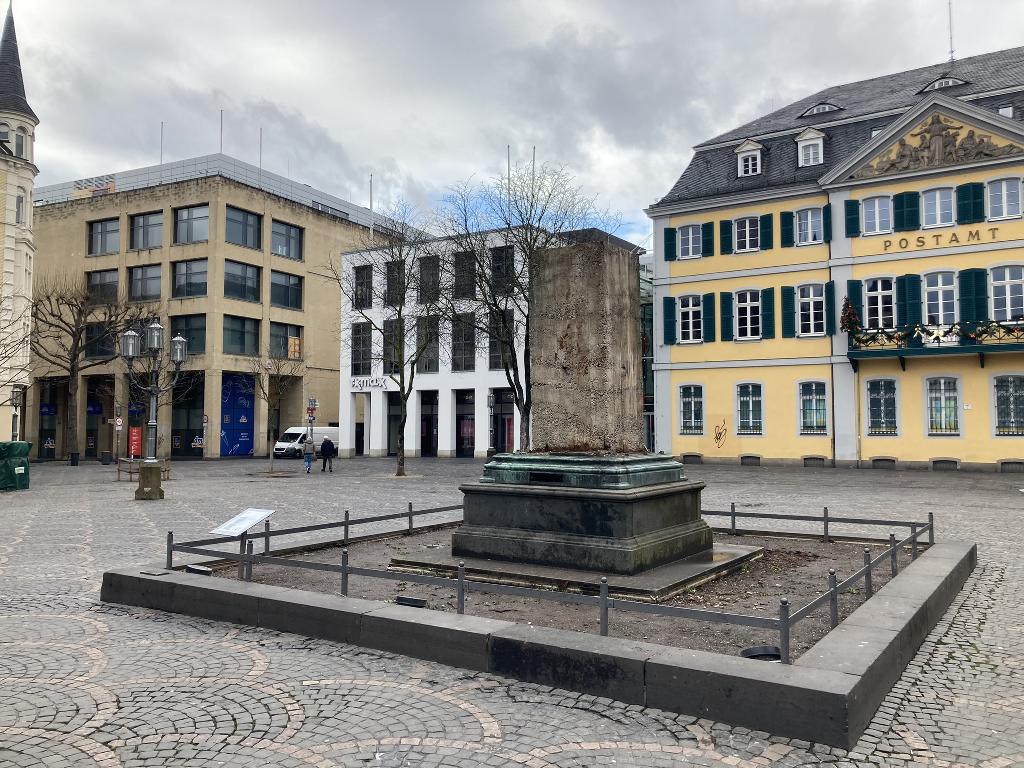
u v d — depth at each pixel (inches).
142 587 302.8
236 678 216.5
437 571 326.0
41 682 214.5
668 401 1467.8
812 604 209.3
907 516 622.8
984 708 194.2
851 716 171.2
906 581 289.0
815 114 1460.4
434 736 176.9
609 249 345.1
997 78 1306.6
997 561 412.2
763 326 1380.4
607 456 323.9
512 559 322.7
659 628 248.7
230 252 1998.0
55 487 1018.1
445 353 1793.8
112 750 170.2
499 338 1213.1
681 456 1446.9
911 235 1262.3
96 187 2440.9
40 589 343.0
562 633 220.5
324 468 1363.2
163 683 213.0
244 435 2070.6
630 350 352.2
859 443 1291.8
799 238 1364.4
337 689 207.2
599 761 163.6
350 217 2662.4
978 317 1201.4
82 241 2137.1
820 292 1344.7
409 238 1392.7
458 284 1264.8
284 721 185.9
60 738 176.7
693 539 340.2
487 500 336.8
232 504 757.9
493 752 168.2
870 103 1423.5
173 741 174.9
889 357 1254.9
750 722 180.2
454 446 1814.7
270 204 2107.5
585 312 340.8
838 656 195.9
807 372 1341.0
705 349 1437.0
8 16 1594.5
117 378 2010.3
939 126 1234.6
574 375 340.2
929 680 215.3
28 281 1525.6
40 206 2192.4
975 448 1203.2
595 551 302.5
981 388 1202.6
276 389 2034.9
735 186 1424.7
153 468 812.6
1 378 1412.4
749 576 326.6
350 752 168.9
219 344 1963.6
